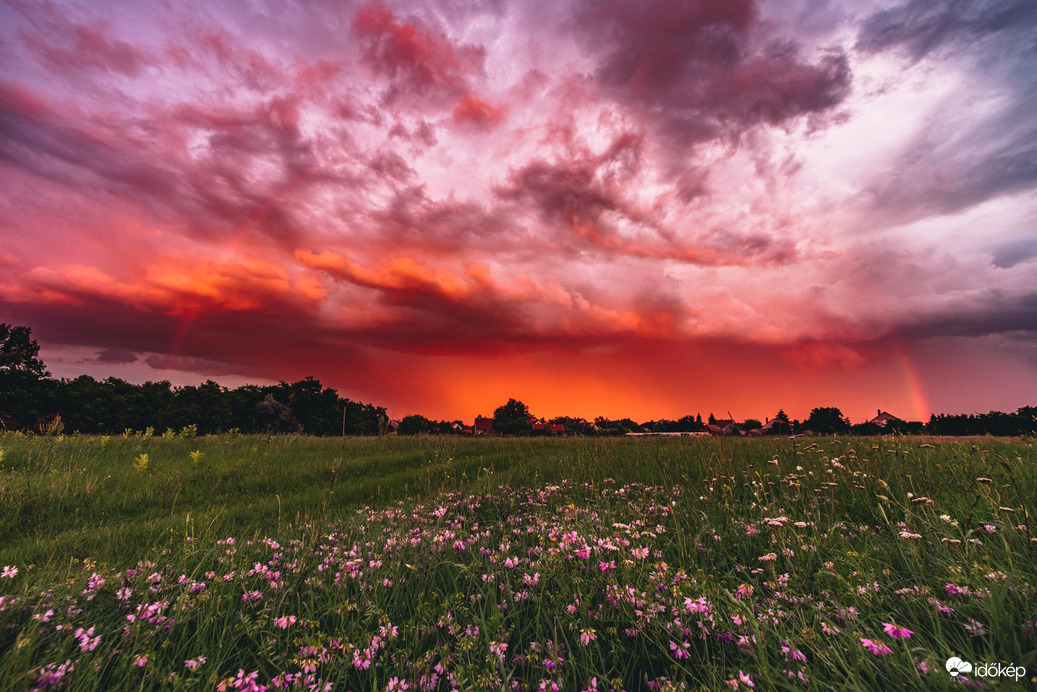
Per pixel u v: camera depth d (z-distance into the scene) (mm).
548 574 2986
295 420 72938
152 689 1943
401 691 1939
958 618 2037
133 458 10625
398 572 3318
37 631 2191
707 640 2221
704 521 4098
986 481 3209
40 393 48250
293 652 2324
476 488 7316
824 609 2248
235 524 5652
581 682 2037
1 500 6207
